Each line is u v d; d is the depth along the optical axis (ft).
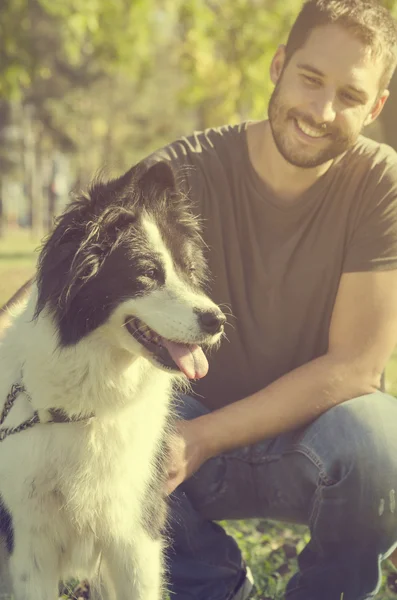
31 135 112.78
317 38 11.21
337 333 11.30
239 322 11.71
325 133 11.13
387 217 11.23
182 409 11.59
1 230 111.55
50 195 112.37
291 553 14.29
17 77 38.73
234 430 10.88
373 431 10.44
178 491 11.64
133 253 10.09
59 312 9.74
